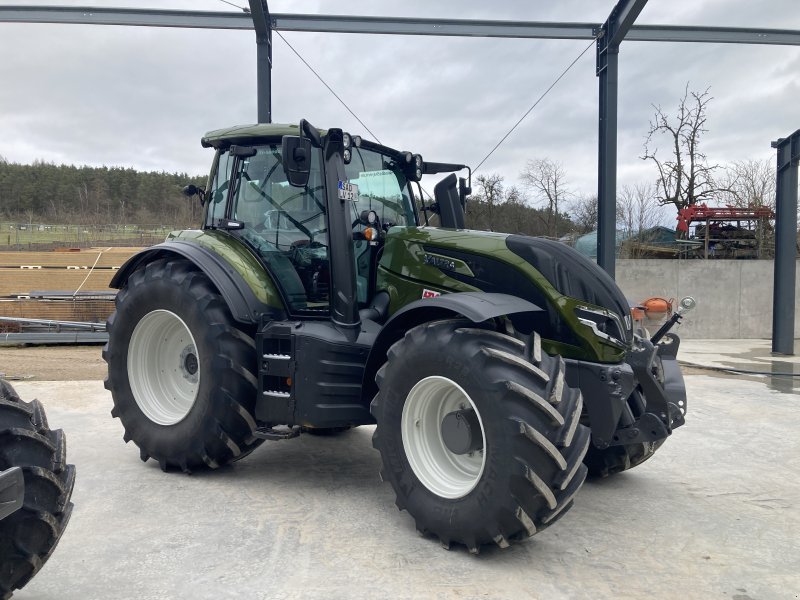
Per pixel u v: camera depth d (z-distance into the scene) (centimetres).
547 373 287
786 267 1115
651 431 336
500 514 278
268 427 394
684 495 389
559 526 338
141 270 441
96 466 425
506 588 267
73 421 546
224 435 387
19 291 1496
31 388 689
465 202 481
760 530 336
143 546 301
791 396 704
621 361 336
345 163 385
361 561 290
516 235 359
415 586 267
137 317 427
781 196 1116
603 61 903
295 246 405
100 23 826
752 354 1123
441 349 300
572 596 262
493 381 281
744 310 1415
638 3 791
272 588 263
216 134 440
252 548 301
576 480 286
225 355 384
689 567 291
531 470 270
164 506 354
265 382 386
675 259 1473
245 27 835
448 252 366
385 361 354
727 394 716
